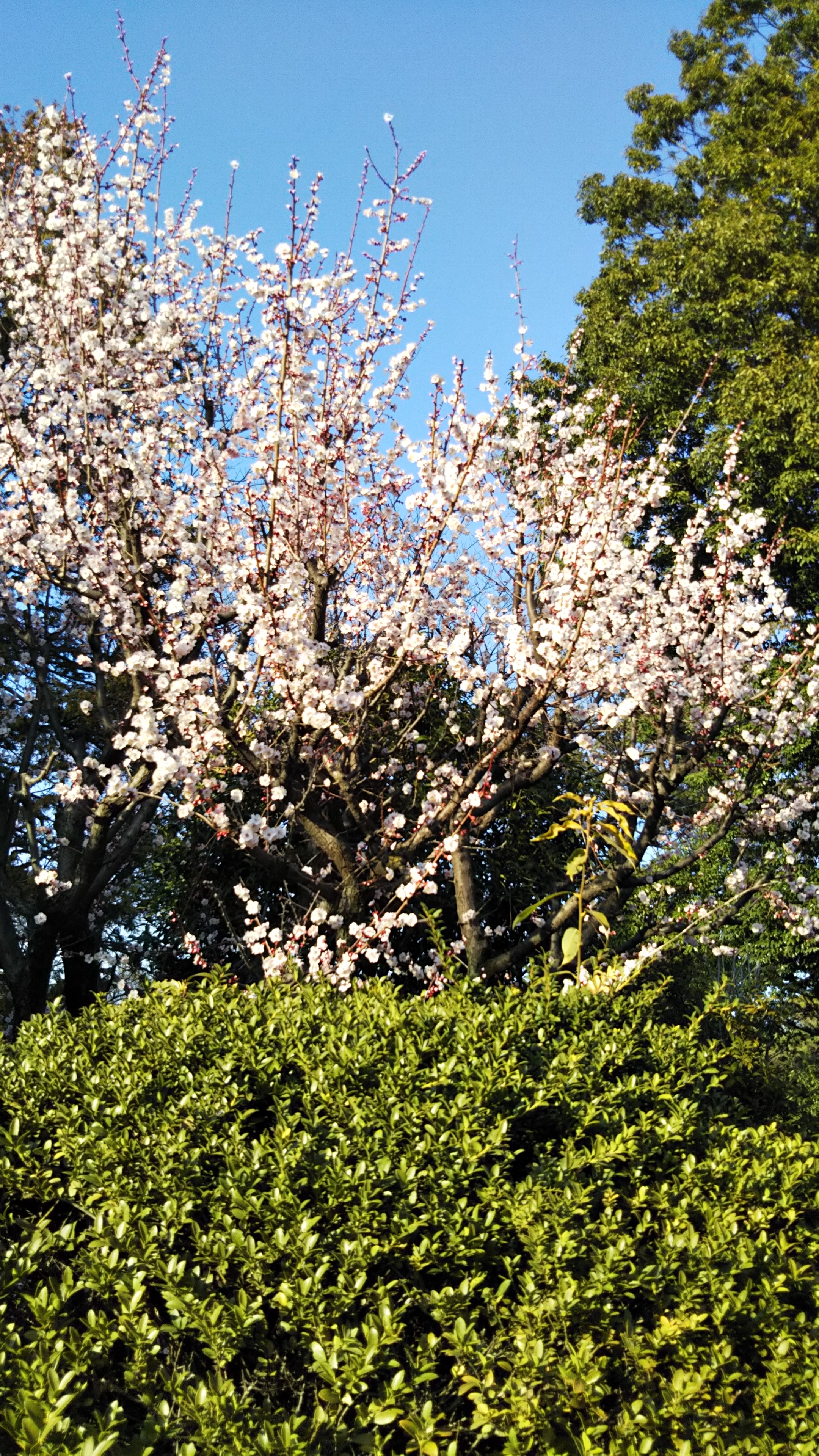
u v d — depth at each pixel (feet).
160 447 27.63
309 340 25.26
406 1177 11.92
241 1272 10.87
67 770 31.12
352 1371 9.34
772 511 49.14
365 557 28.50
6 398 26.99
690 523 34.55
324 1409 9.39
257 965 33.81
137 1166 12.65
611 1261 10.40
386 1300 10.15
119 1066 15.07
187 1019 16.33
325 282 23.73
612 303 58.75
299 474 24.49
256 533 26.30
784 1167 13.06
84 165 29.45
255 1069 14.52
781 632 35.37
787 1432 9.23
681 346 54.24
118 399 26.32
